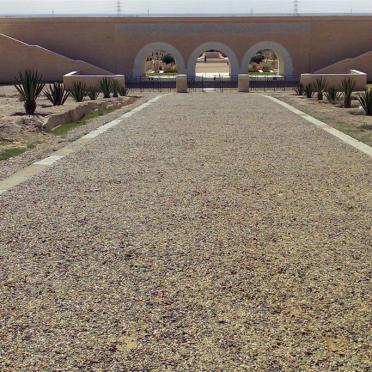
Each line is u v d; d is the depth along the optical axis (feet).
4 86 130.11
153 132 45.06
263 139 41.55
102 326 12.79
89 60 158.81
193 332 12.53
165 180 27.55
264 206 22.89
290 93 107.14
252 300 14.12
